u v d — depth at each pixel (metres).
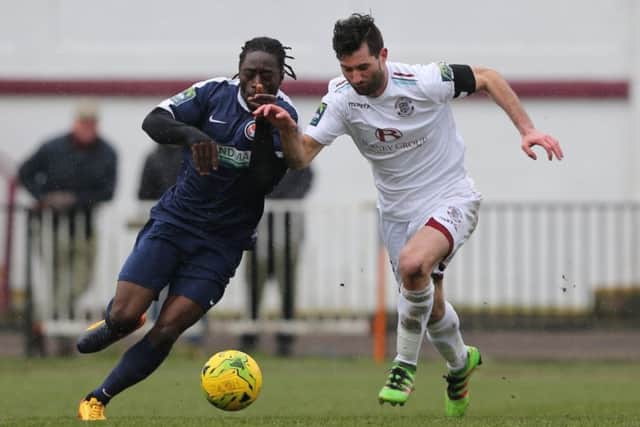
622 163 58.31
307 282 46.91
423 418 24.66
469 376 27.84
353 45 24.59
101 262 45.34
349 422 23.45
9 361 44.56
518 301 51.00
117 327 24.88
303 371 42.09
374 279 47.53
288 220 45.66
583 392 35.88
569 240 49.88
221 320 46.03
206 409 31.11
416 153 25.97
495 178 58.69
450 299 50.78
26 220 45.50
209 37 58.88
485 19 58.44
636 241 51.78
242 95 24.61
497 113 58.62
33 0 59.06
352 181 58.53
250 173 24.56
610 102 58.31
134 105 58.94
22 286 51.47
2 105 59.09
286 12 58.50
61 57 59.06
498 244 50.84
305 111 58.41
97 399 24.84
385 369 42.75
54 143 50.62
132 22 59.09
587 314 50.28
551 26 58.44
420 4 58.31
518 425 23.06
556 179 58.50
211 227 24.88
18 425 23.06
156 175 44.94
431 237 25.34
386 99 25.45
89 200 50.47
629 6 58.16
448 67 25.84
